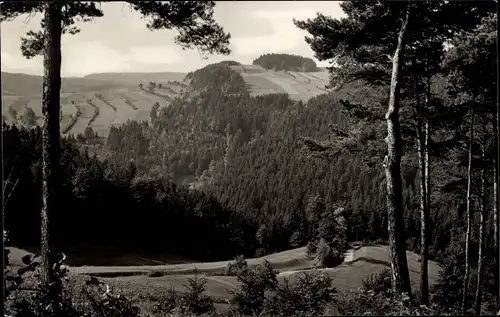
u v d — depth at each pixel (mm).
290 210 92188
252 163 154375
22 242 50438
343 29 11719
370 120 16000
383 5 10859
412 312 6254
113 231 70938
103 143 192000
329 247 49938
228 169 162875
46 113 8289
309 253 56625
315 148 14922
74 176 65688
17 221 51406
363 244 55125
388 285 10320
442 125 15914
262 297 11852
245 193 120812
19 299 6434
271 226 83812
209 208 84688
